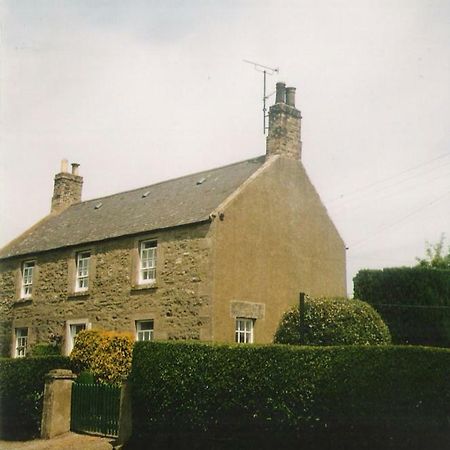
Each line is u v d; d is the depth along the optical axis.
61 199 30.67
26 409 17.52
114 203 26.97
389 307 19.92
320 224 23.05
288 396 13.48
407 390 13.05
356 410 12.96
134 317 20.78
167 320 19.70
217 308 18.70
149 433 14.95
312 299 17.52
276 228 21.25
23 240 28.08
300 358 13.55
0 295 27.08
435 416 13.09
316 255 22.56
